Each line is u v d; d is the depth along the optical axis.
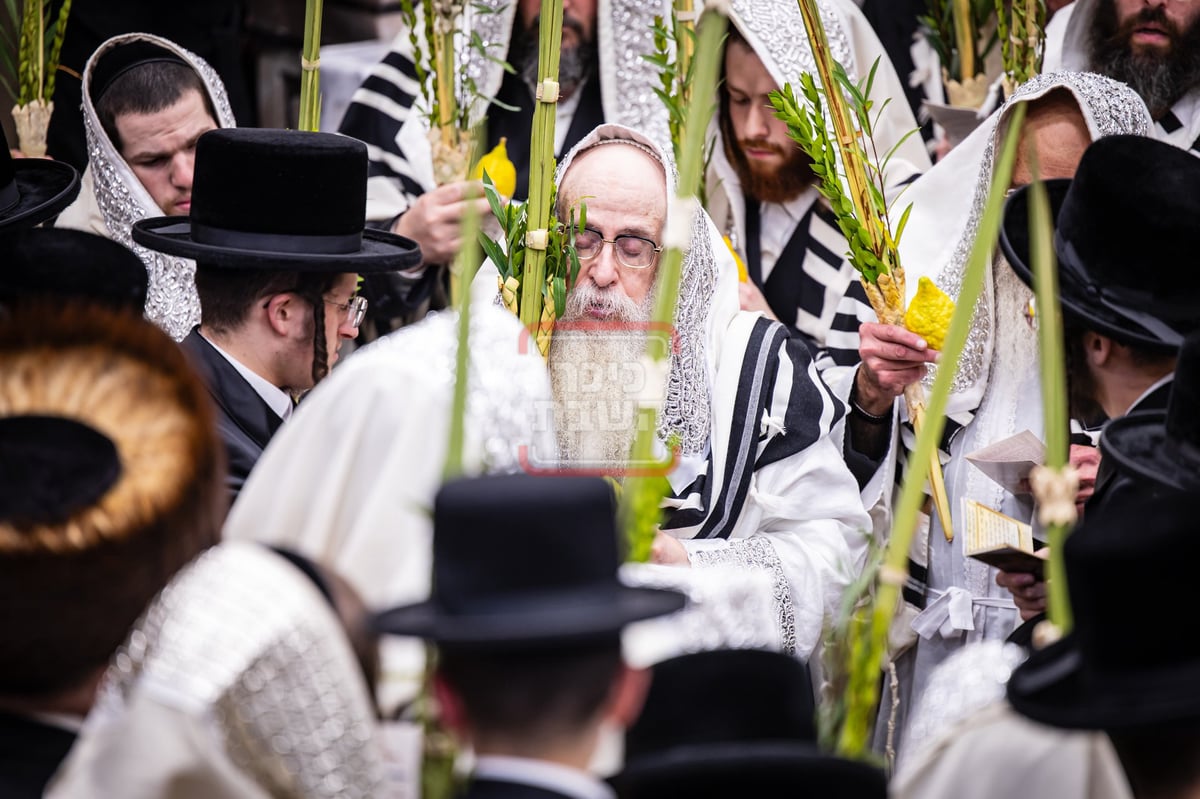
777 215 6.82
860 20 7.21
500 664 2.39
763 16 6.54
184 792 2.30
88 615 2.51
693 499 5.28
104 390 2.76
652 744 2.73
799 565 5.23
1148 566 2.54
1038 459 4.75
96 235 4.48
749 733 2.71
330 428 3.64
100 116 6.12
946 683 3.40
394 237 5.21
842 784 2.46
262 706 2.37
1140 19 6.24
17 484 2.52
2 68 7.50
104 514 2.51
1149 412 4.15
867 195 5.31
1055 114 5.54
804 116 5.27
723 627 3.66
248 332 4.69
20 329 2.83
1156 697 2.50
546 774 2.40
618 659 2.46
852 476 5.50
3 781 2.43
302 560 2.60
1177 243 4.58
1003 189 2.67
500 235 6.19
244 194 4.69
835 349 6.08
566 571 2.44
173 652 2.38
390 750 2.85
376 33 9.32
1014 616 5.22
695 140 2.69
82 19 7.67
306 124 5.73
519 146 7.27
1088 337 4.85
